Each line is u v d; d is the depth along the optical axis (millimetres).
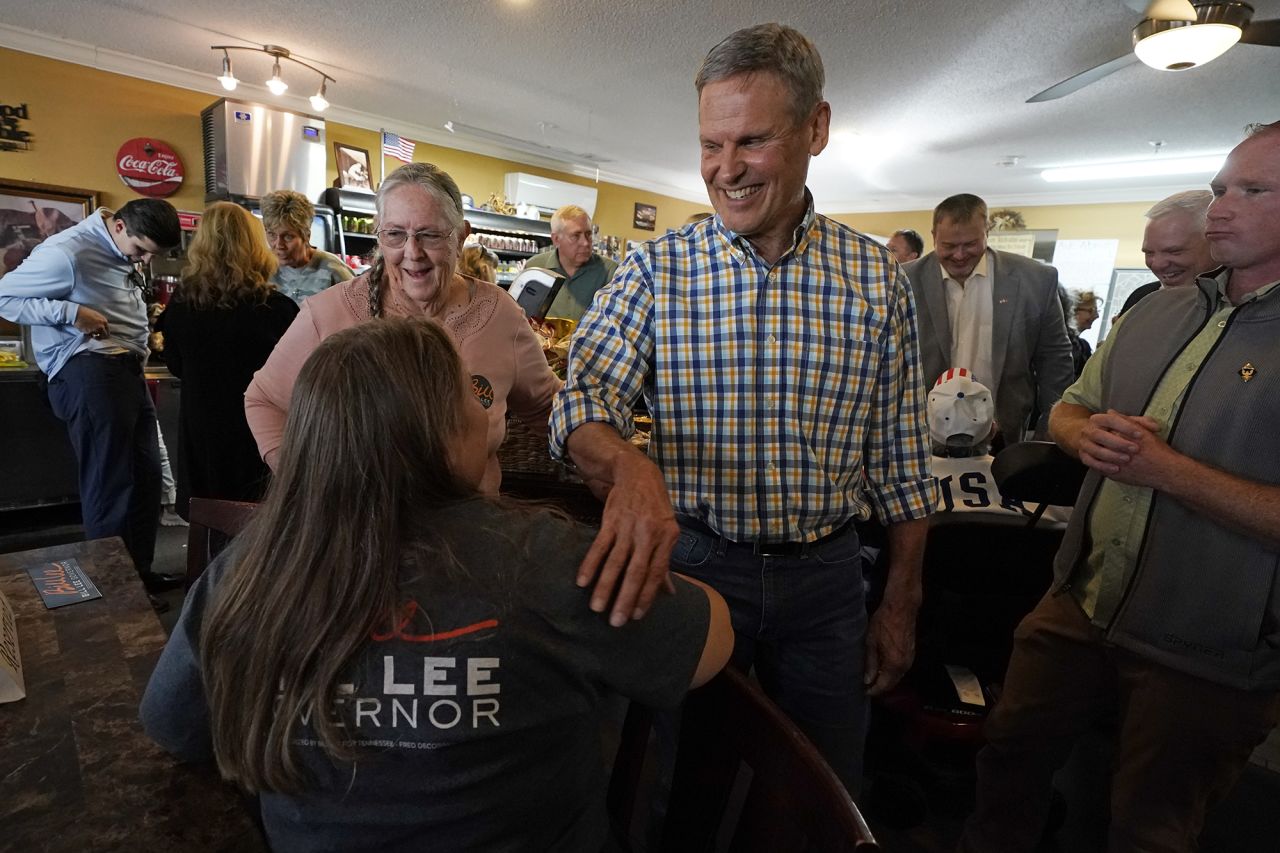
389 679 556
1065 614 1300
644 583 623
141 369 2641
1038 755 1364
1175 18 2488
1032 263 2424
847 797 572
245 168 4340
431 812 576
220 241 2129
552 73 4254
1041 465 1421
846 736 1168
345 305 1318
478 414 691
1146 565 1129
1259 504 948
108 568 1139
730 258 1046
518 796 600
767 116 904
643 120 5262
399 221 1214
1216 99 4031
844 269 1067
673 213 8570
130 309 2598
